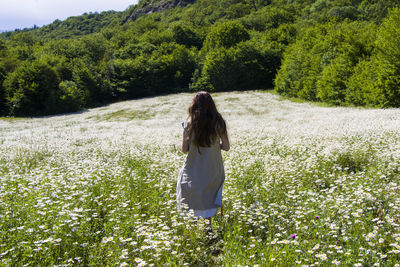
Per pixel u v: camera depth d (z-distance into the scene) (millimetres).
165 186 5258
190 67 76375
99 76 67375
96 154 9086
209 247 3355
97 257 2898
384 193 4305
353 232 3332
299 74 46250
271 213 3832
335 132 10984
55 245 2988
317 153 7594
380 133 9906
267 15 100250
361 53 35219
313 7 95625
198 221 3596
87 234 3326
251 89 65812
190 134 3879
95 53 88750
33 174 6172
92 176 5352
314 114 23797
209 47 79938
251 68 66188
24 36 101125
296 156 7742
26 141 13852
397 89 25312
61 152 9641
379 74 26609
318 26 52438
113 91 69000
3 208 3896
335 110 25469
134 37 102000
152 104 47438
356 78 30781
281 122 20078
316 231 3328
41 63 51969
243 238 3439
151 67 70875
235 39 77438
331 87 34781
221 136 3943
